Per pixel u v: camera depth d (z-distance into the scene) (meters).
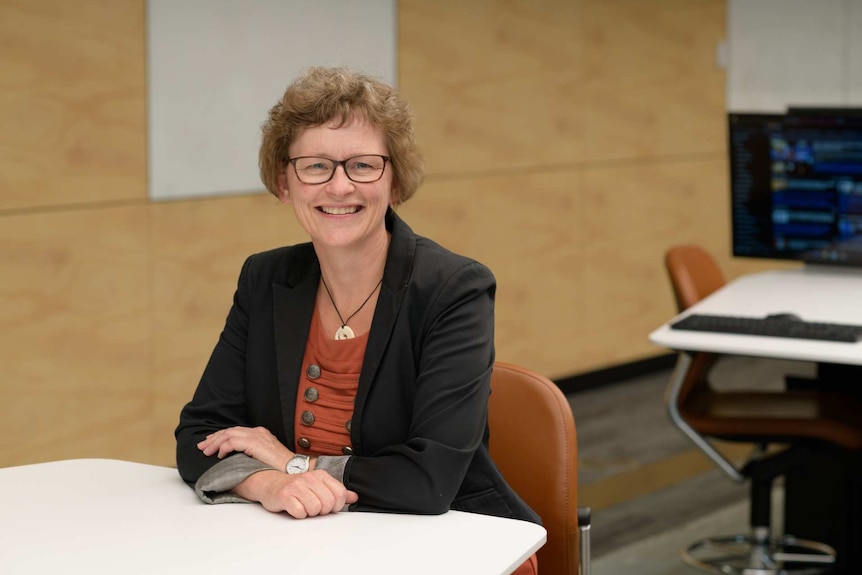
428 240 2.29
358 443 2.17
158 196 4.43
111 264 4.32
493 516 2.02
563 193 6.21
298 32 4.80
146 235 4.41
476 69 5.62
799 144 4.12
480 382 2.12
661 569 4.11
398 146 2.17
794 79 7.64
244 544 1.83
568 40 6.11
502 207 5.87
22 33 3.97
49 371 4.20
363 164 2.12
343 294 2.22
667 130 6.81
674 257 3.97
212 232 4.62
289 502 1.95
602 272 6.51
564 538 2.36
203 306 4.63
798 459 3.68
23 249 4.07
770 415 3.68
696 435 3.71
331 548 1.81
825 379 4.00
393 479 2.00
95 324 4.30
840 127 4.04
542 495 2.37
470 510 2.17
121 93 4.27
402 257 2.21
